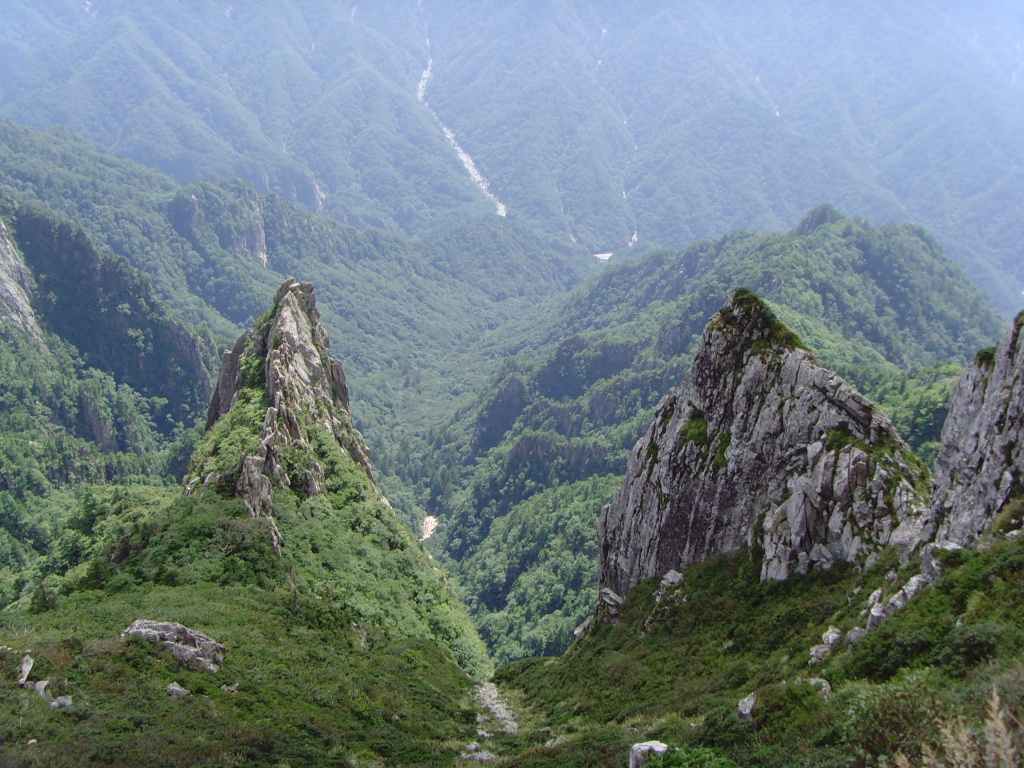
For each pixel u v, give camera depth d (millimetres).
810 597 52906
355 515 96938
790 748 28156
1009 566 33000
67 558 100312
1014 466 41406
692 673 53031
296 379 108438
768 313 70938
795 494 57906
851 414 59469
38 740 35156
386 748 44094
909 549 47281
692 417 73938
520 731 55062
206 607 61969
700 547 68562
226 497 83875
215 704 44031
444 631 88125
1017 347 44625
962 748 19281
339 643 66438
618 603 74375
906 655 32594
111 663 44031
